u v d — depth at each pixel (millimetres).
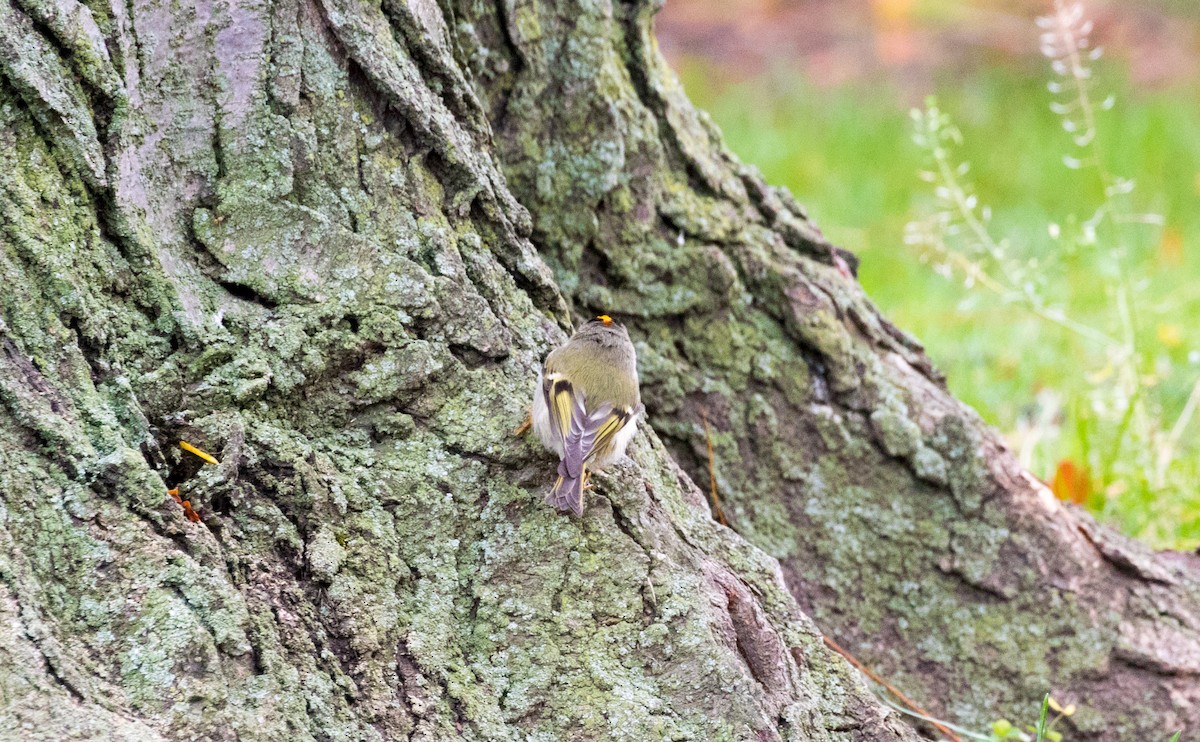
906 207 24375
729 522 9531
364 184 7496
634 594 7086
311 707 6016
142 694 5602
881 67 34500
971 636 9656
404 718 6277
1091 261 19906
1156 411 13820
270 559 6449
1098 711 9664
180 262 6984
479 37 8953
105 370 6316
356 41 7449
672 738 6715
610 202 9422
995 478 9812
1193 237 22859
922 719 9320
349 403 7113
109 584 5758
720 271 9594
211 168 7145
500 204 8281
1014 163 27281
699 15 37750
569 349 7926
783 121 30344
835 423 9727
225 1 7156
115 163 6633
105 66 6621
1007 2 37938
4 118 6293
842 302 9938
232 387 6758
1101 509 12883
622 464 7703
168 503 6055
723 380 9648
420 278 7367
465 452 7234
